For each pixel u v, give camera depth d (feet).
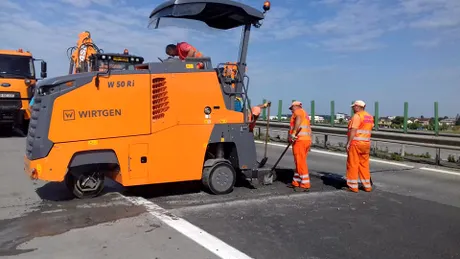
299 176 25.53
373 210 21.01
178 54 24.22
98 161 20.49
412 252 15.42
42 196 22.47
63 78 19.88
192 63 22.41
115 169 21.85
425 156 40.04
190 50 23.89
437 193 24.99
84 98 20.01
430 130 58.70
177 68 21.97
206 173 23.15
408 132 55.06
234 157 24.50
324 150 45.75
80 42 35.53
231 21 26.30
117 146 20.70
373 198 23.56
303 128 25.29
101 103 20.30
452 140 34.83
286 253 14.93
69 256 14.23
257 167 25.66
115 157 20.83
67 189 23.98
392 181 28.60
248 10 23.95
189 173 22.44
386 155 40.01
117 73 20.63
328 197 23.57
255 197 23.13
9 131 61.41
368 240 16.57
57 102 19.58
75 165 20.13
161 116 21.58
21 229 17.02
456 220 19.49
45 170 19.56
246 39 24.97
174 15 24.16
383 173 31.71
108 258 14.10
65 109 19.70
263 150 45.11
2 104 53.93
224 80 23.43
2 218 18.48
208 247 15.24
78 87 19.90
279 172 29.22
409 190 25.76
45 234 16.43
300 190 25.02
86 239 15.89
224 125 23.32
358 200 23.00
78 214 19.16
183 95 22.09
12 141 49.80
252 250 15.08
